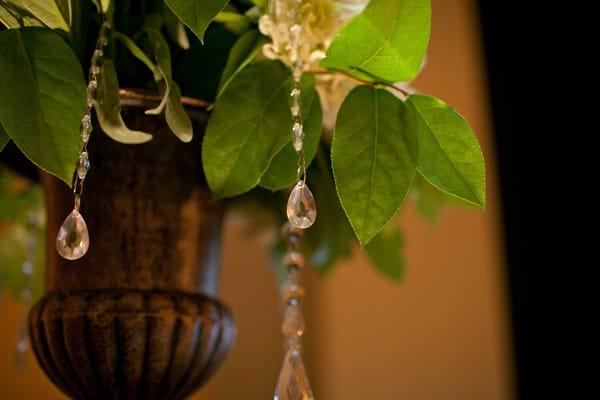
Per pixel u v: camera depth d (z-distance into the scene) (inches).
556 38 55.3
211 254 22.5
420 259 53.0
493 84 56.6
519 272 52.9
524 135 55.0
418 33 17.8
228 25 20.7
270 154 18.7
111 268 20.5
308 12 19.1
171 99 18.5
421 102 18.7
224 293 50.6
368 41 17.8
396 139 17.9
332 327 51.4
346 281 52.2
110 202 20.6
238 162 18.9
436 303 52.5
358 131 17.8
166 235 21.0
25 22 18.9
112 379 20.2
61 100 17.4
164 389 20.9
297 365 23.2
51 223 21.6
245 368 49.9
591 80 53.8
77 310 20.0
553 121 54.4
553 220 52.9
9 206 27.5
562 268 51.9
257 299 51.3
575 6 54.9
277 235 29.6
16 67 17.3
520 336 51.9
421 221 53.6
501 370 51.6
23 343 28.2
